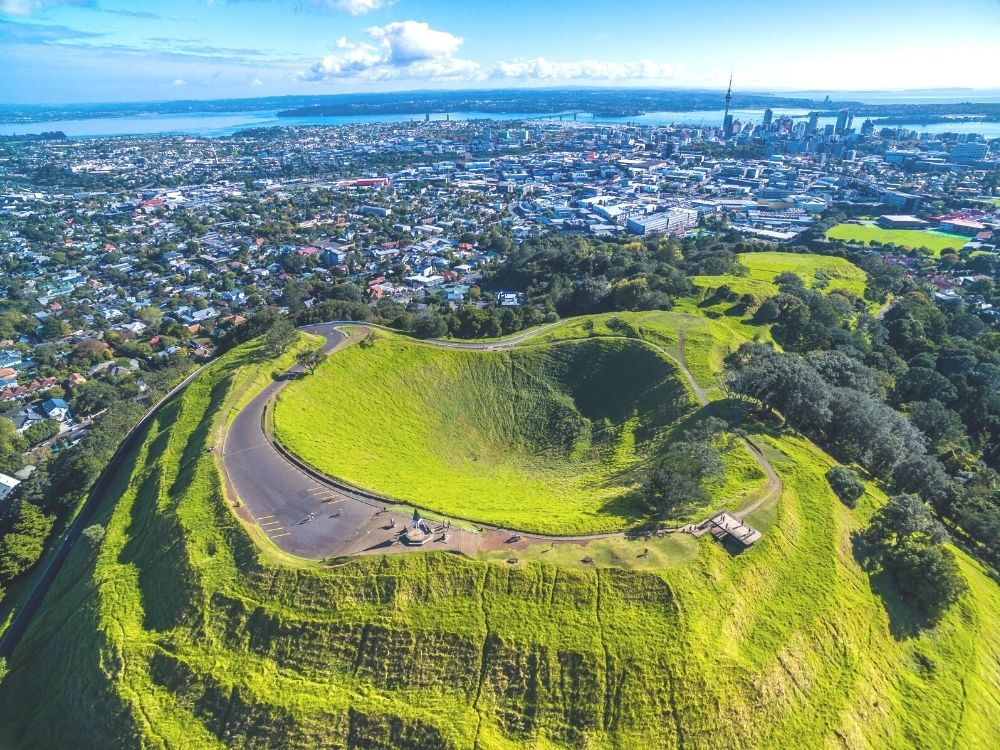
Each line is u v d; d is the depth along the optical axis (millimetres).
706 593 73375
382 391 140000
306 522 86375
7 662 79438
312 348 146125
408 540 81062
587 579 74562
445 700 65562
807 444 107375
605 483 105188
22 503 114125
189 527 85375
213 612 73812
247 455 103312
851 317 189000
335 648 69750
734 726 63875
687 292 194625
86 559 91312
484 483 112312
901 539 86250
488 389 149125
